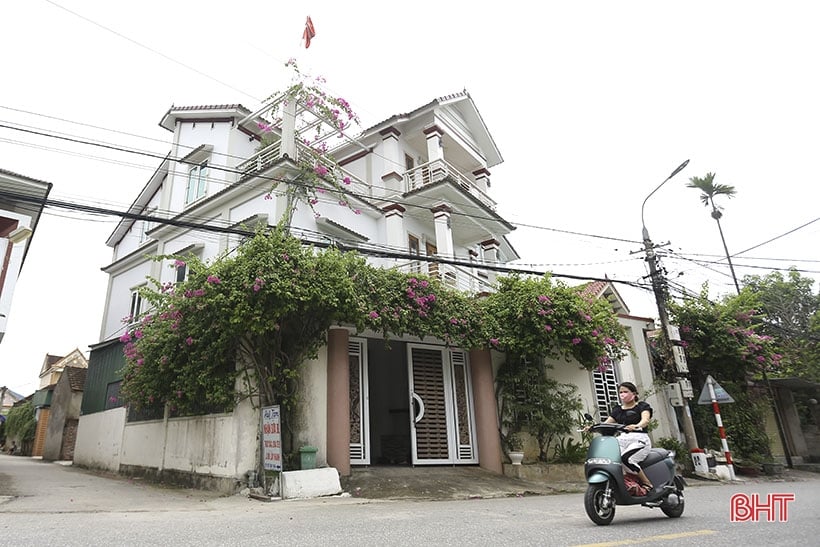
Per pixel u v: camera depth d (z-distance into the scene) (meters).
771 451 17.56
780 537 4.85
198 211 15.49
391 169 17.16
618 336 13.43
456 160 20.14
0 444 30.95
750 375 17.72
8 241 10.11
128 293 18.59
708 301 17.16
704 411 15.96
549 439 12.56
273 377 9.31
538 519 6.12
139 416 13.25
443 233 15.80
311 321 9.77
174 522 5.87
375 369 14.17
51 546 4.43
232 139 16.25
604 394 15.25
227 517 6.31
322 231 14.06
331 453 9.90
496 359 13.19
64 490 9.66
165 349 10.30
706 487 11.62
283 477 8.59
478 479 10.99
